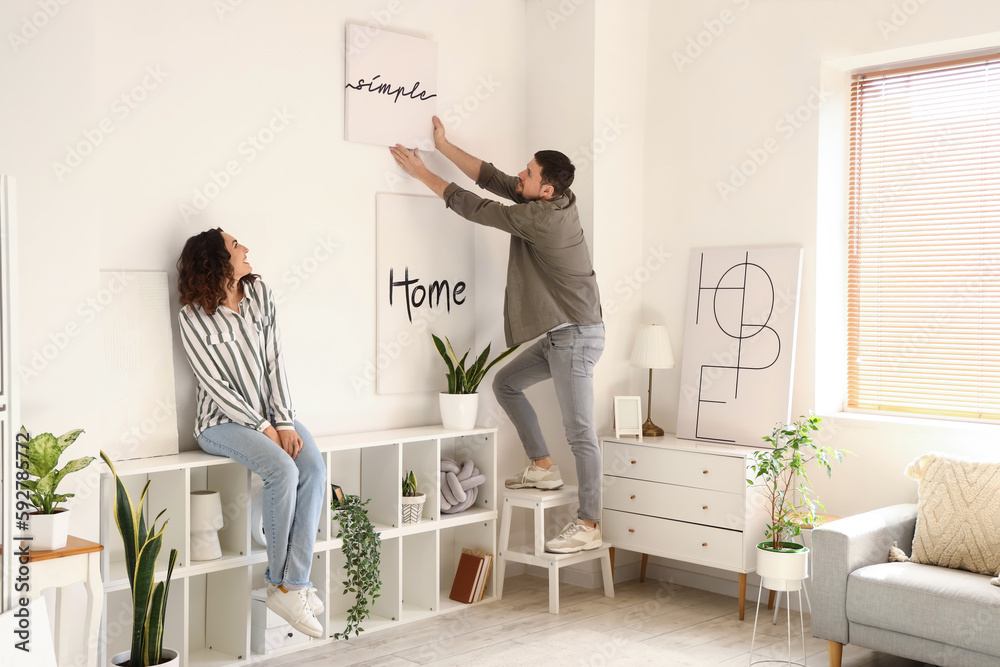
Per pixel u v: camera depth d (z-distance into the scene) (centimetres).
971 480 313
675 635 352
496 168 420
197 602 330
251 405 316
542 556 384
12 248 211
